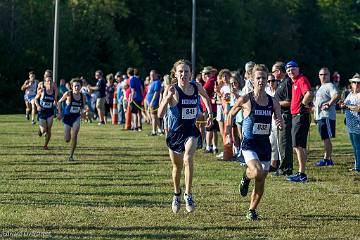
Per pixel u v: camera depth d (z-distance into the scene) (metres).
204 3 100.62
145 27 96.50
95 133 37.34
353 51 128.88
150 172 21.59
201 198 16.94
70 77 77.38
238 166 23.41
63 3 82.06
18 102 72.06
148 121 45.81
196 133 14.99
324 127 24.02
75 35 78.94
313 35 124.19
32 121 45.09
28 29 76.12
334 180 20.50
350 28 128.12
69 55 78.00
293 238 12.77
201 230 13.34
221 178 20.47
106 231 13.09
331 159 25.58
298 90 19.81
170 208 15.57
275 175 21.22
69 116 24.23
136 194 17.38
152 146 30.17
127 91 39.97
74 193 17.39
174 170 15.07
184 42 98.31
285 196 17.39
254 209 14.48
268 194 17.67
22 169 21.89
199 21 99.19
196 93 15.09
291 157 21.17
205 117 27.70
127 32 96.62
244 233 13.12
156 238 12.58
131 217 14.47
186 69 14.98
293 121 19.97
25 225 13.51
